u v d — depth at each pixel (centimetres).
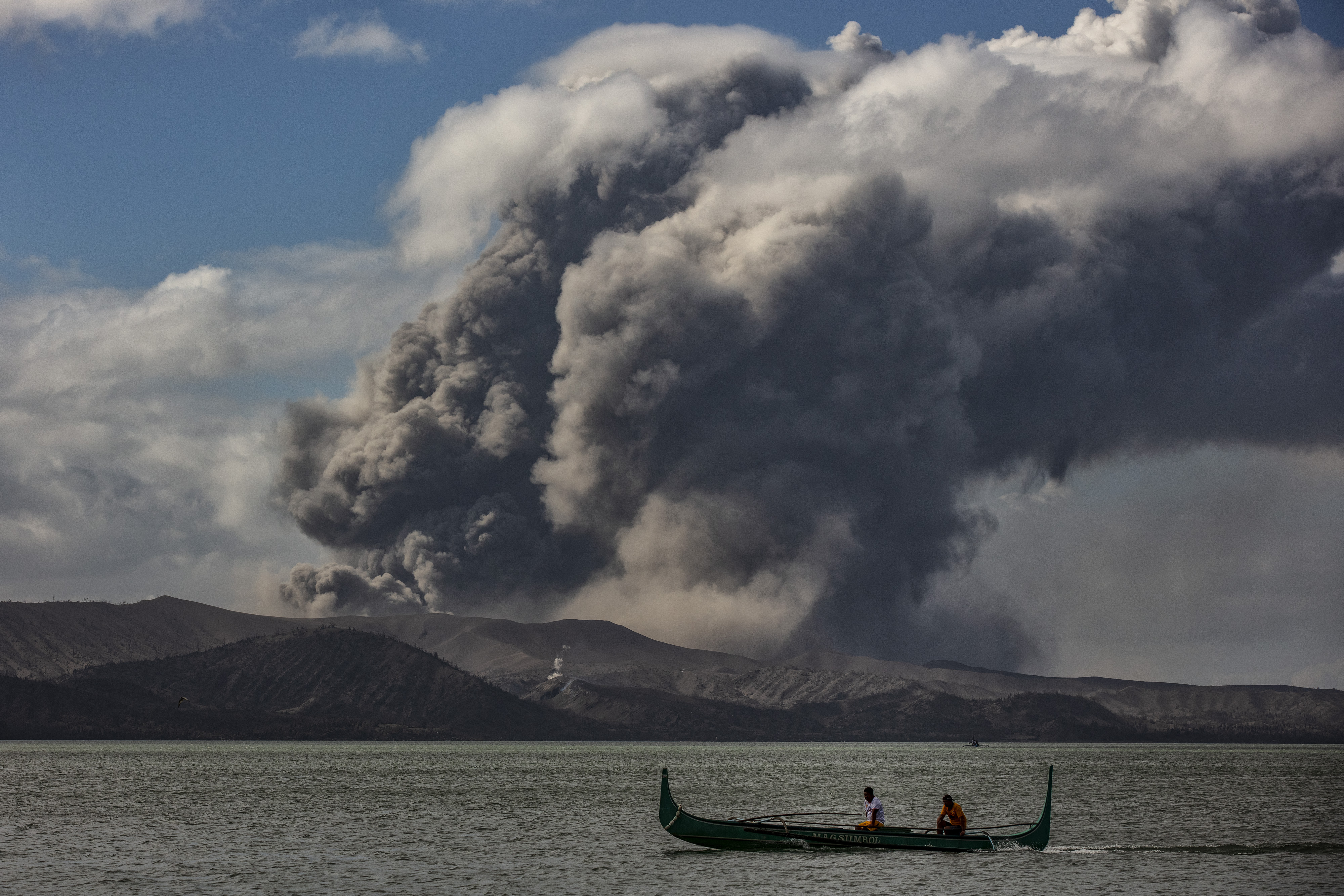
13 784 17300
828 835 8638
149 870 8362
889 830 8650
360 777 19938
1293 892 7512
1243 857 9075
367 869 8388
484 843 9856
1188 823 11950
